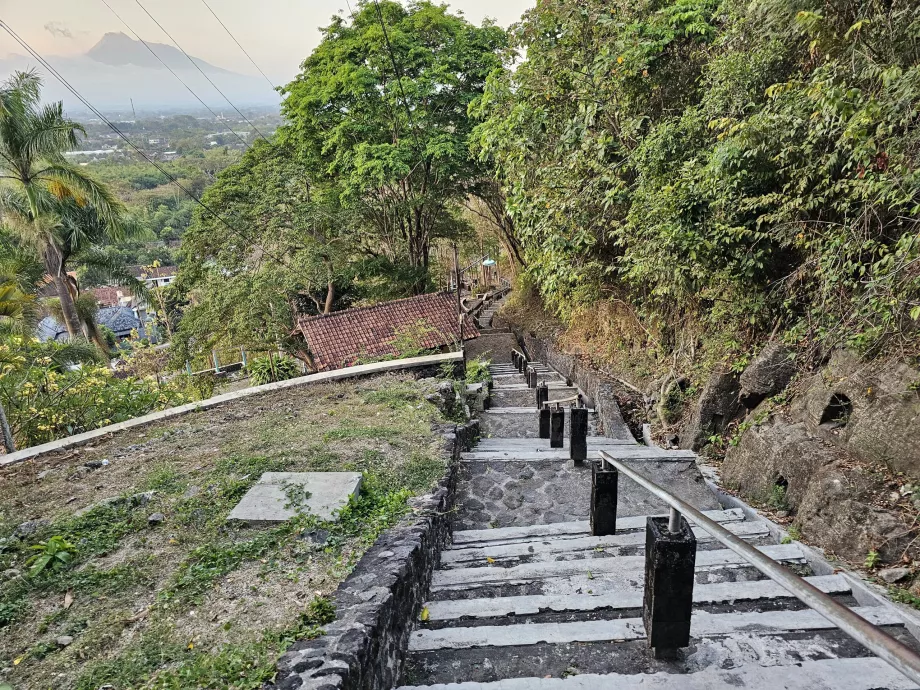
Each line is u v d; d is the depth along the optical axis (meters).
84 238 19.00
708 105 6.49
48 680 2.67
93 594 3.36
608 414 9.30
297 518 4.11
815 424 5.24
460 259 26.09
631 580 3.82
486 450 7.35
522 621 3.42
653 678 2.61
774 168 5.68
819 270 5.38
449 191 19.89
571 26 8.65
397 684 2.92
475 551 4.49
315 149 19.06
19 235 17.70
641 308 9.68
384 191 19.50
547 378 13.95
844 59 4.87
